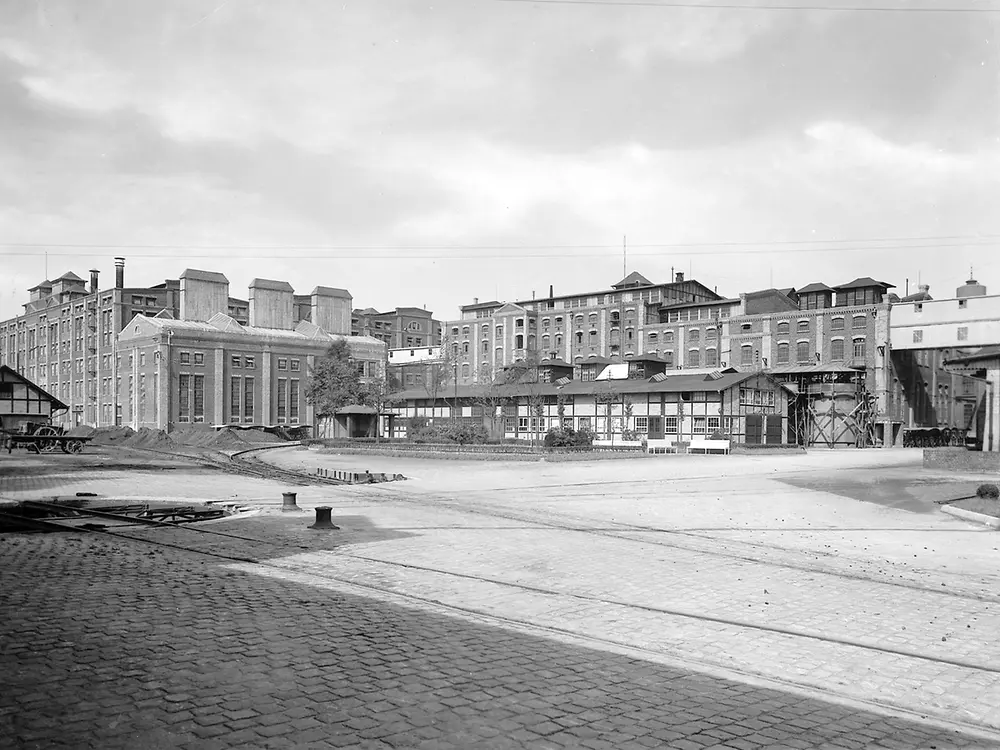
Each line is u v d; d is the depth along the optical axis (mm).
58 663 6234
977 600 9195
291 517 16672
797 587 9812
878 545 13453
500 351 96250
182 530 14547
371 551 12109
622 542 13406
